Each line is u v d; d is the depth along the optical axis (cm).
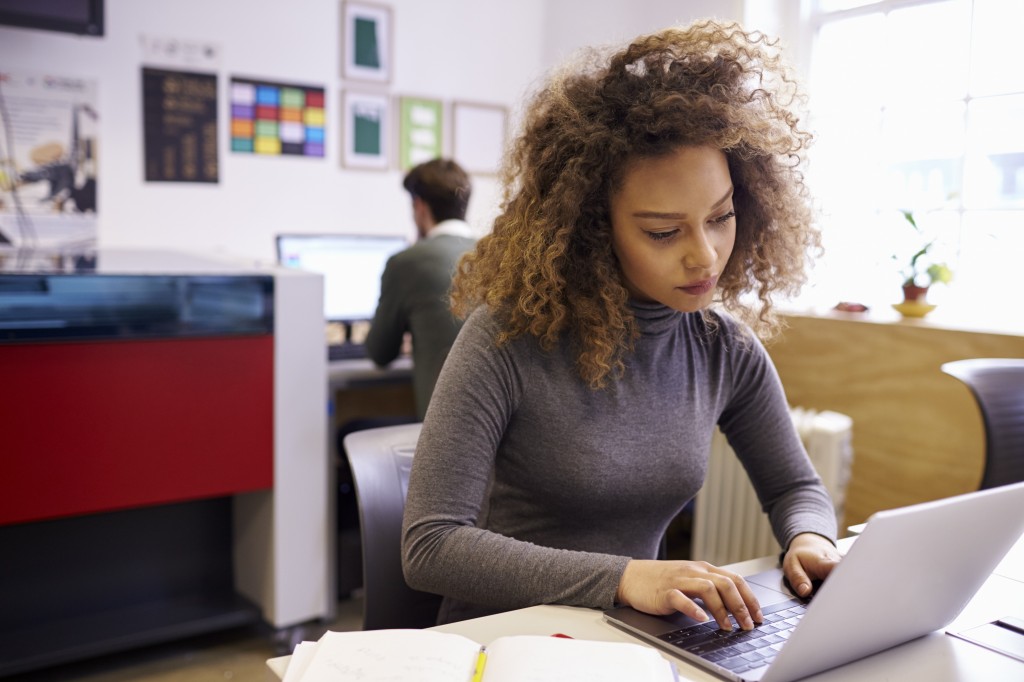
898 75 276
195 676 235
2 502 198
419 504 108
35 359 199
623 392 117
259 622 252
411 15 398
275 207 375
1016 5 244
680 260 109
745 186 122
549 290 113
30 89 321
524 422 115
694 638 90
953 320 252
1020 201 246
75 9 309
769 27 297
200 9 351
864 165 286
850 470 250
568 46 405
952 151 262
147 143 345
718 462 271
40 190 327
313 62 377
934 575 84
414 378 260
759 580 108
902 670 86
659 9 338
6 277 194
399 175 404
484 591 103
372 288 318
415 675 77
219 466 228
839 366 255
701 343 126
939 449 233
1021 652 91
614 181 110
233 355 226
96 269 211
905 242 273
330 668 78
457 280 131
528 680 75
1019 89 245
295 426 239
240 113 363
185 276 217
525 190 117
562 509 116
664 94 107
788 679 81
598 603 98
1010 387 180
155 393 215
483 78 421
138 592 247
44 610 232
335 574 271
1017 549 126
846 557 74
